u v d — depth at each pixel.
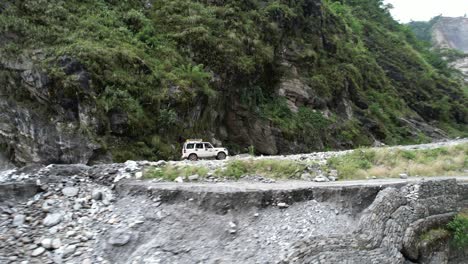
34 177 9.61
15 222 7.74
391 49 65.88
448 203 11.18
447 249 10.16
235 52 28.73
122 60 22.64
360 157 15.14
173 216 8.38
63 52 21.17
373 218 8.63
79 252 7.25
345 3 73.12
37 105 21.25
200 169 11.44
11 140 21.34
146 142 21.58
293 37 37.34
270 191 9.16
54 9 24.45
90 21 24.95
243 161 12.49
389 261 8.12
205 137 25.58
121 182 10.04
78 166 10.62
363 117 41.16
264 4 35.56
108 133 20.53
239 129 29.14
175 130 23.06
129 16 27.16
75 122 20.56
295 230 8.16
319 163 13.21
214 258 7.28
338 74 40.44
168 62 25.11
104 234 7.82
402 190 10.25
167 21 28.55
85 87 20.53
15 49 21.64
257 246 7.64
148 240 7.68
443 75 73.38
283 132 30.39
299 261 7.00
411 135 45.62
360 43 55.56
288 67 34.97
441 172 14.66
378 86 50.59
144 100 22.23
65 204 8.64
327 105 37.22
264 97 31.94
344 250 7.63
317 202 9.34
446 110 58.16
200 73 25.42
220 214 8.62
